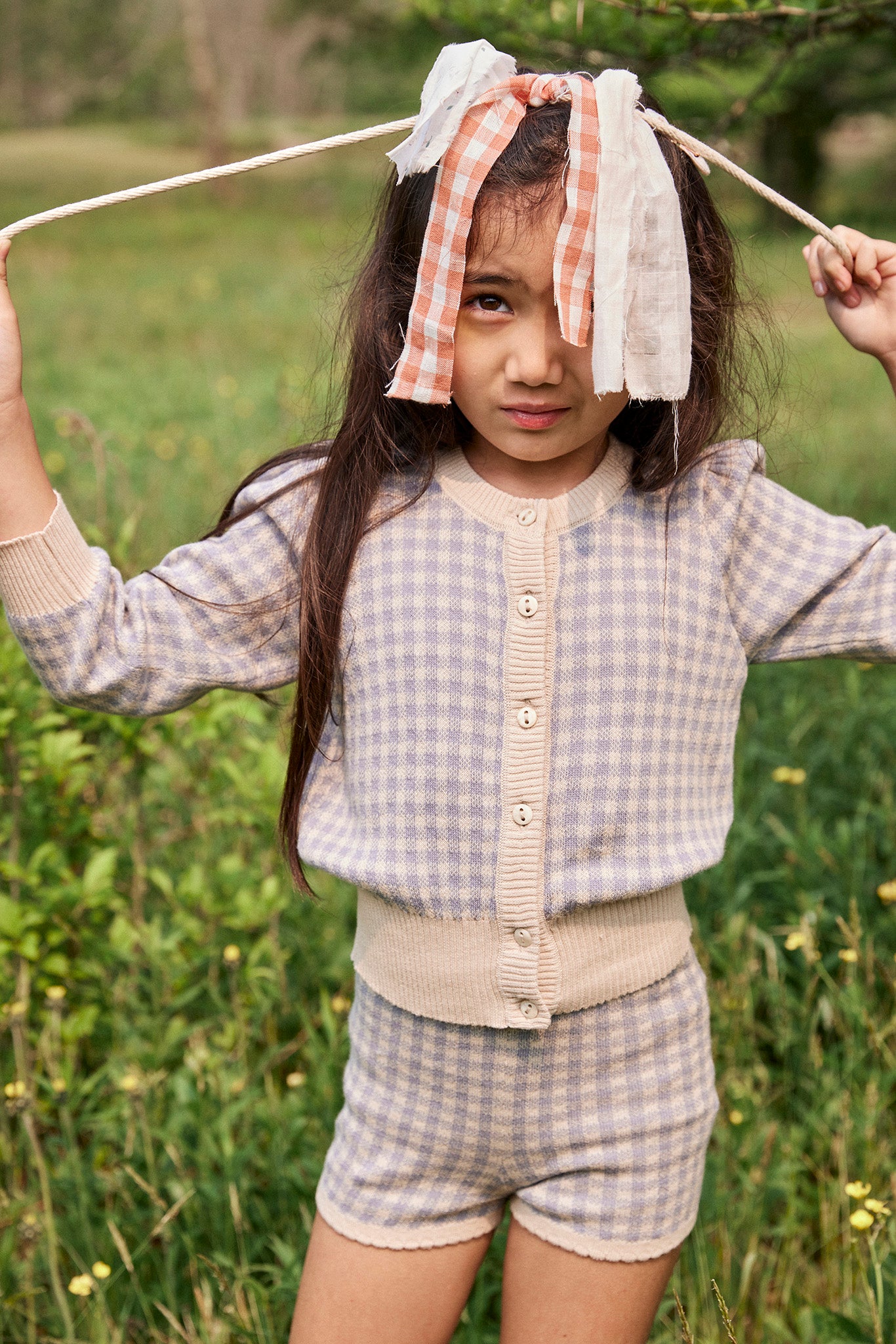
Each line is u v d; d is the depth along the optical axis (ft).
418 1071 5.06
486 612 4.80
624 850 4.83
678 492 4.93
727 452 5.09
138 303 38.70
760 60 9.96
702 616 4.91
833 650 5.02
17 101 137.59
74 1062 7.91
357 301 5.21
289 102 135.95
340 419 5.61
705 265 4.97
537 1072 4.95
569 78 4.46
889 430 20.56
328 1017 7.80
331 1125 7.29
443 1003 4.93
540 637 4.76
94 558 4.91
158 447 19.10
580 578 4.80
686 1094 5.08
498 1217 5.36
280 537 5.15
